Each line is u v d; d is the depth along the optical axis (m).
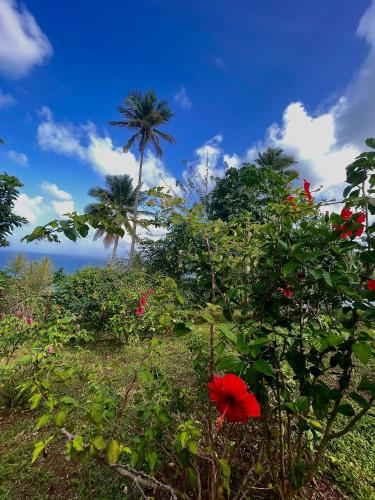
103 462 0.89
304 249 1.05
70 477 1.47
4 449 1.72
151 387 1.33
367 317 0.87
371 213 0.98
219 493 1.11
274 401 1.25
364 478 1.47
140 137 17.75
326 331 0.98
